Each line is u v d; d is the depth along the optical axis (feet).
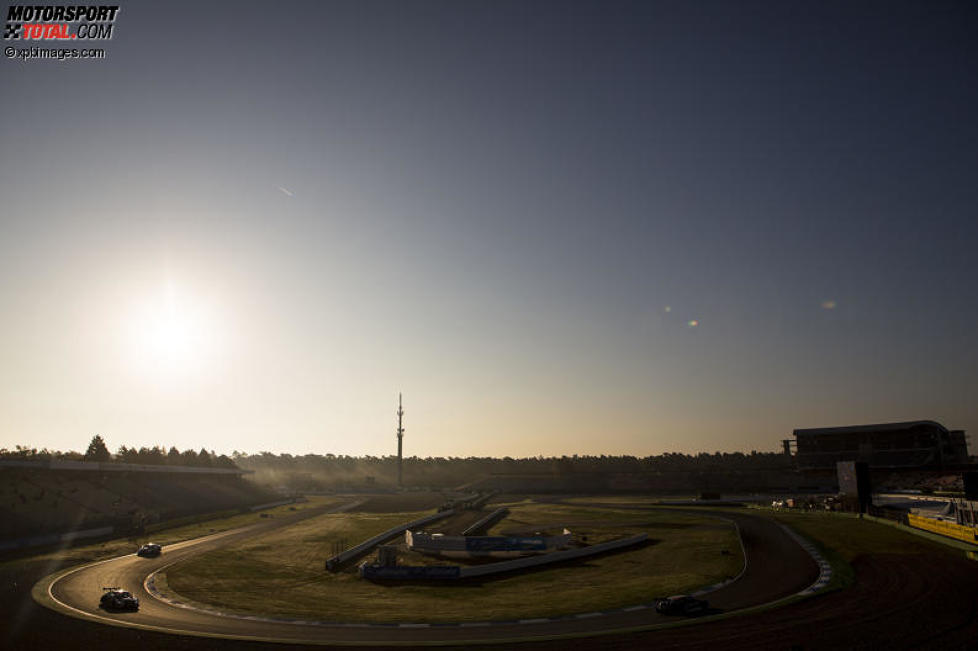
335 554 244.42
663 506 420.77
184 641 115.24
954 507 218.79
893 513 259.19
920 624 110.73
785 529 247.50
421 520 353.51
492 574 199.62
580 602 148.25
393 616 138.51
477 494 610.24
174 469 458.50
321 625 129.49
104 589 166.30
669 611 129.18
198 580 185.88
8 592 159.94
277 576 199.11
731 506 398.62
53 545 245.45
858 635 106.32
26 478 318.65
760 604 132.77
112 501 334.24
